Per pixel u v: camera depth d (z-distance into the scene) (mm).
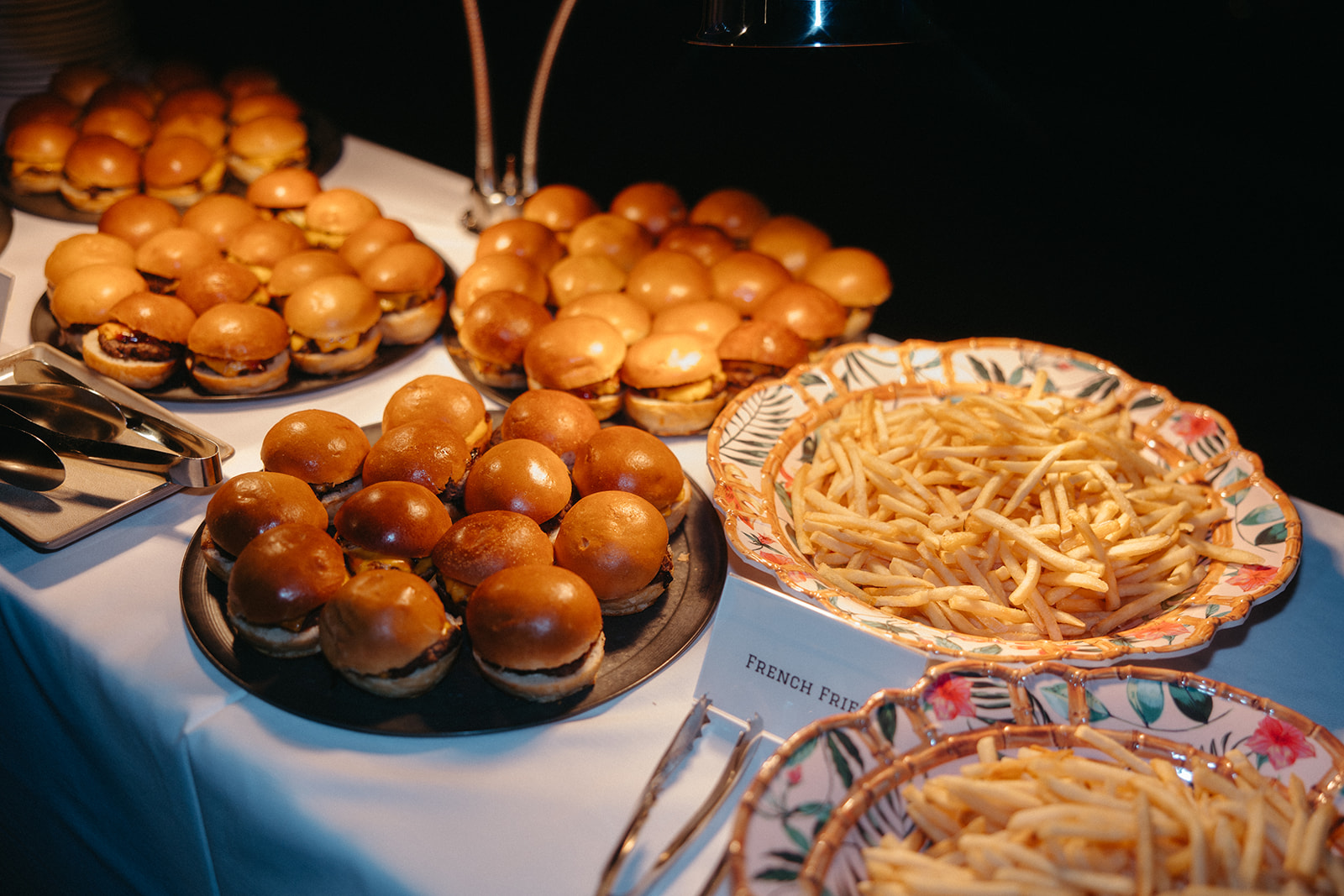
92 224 1099
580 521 644
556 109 2521
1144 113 2613
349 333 858
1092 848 476
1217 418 762
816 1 644
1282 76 2756
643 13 2943
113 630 639
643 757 582
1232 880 461
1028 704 545
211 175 1148
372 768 564
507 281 910
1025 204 2346
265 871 590
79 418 723
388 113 2482
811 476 729
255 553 605
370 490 649
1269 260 2199
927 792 508
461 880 521
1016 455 697
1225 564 672
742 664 599
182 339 842
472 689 600
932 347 841
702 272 954
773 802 491
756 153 2426
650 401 828
